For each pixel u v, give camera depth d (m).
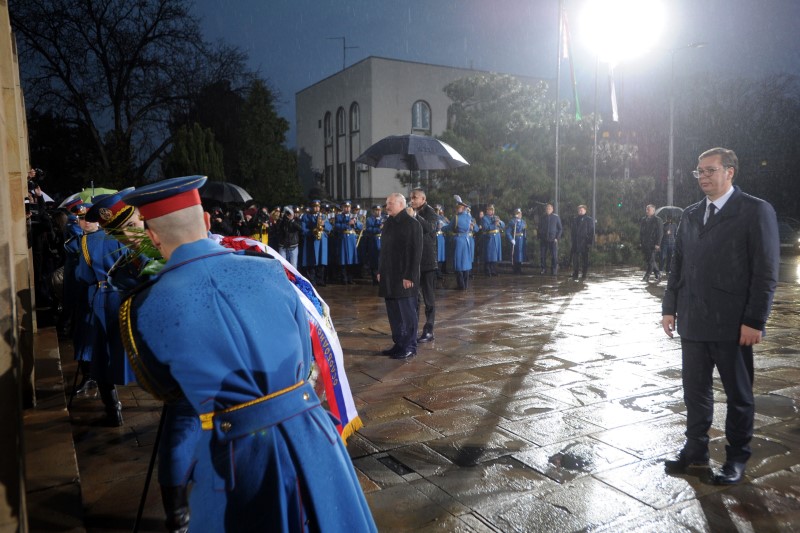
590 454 3.93
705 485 3.48
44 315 7.66
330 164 36.78
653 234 14.55
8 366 1.97
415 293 6.60
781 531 2.99
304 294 2.81
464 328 8.40
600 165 20.59
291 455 1.65
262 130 25.06
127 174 24.52
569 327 8.42
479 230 16.78
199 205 1.79
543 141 19.95
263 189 24.84
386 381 5.70
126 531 3.02
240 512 1.60
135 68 27.25
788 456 3.89
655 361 6.40
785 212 35.66
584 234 15.08
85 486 3.51
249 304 1.67
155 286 1.65
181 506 2.26
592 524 3.05
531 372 5.98
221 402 1.61
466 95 20.17
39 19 24.61
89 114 26.05
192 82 27.91
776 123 34.88
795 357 6.62
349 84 33.50
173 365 1.57
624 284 14.12
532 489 3.44
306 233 14.11
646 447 4.04
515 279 15.48
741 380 3.48
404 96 32.03
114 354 4.27
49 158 27.64
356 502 1.74
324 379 2.75
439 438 4.23
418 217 7.56
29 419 4.21
